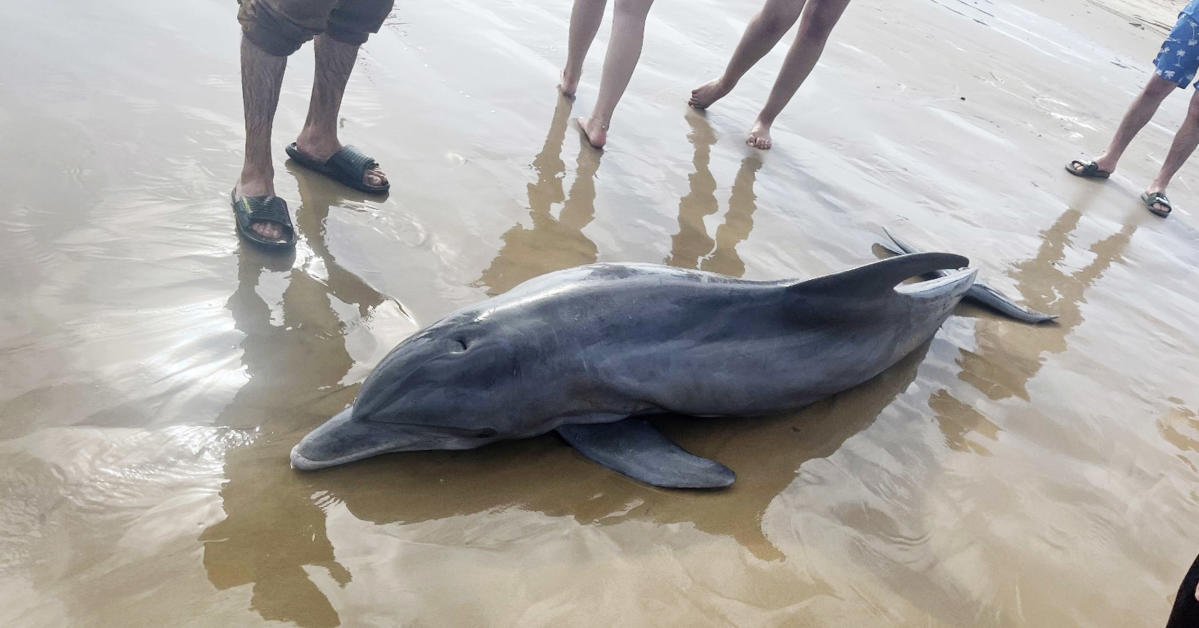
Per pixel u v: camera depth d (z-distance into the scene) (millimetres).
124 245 3482
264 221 3721
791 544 2838
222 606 2252
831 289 3412
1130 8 13000
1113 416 3887
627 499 2918
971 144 6805
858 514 3033
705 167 5395
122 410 2777
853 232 5059
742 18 8133
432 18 6441
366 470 2842
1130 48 10789
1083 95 8602
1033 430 3689
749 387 3363
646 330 3203
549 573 2545
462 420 2959
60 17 5012
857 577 2752
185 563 2352
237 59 5098
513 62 6102
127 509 2473
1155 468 3580
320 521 2586
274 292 3459
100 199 3691
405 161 4605
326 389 3061
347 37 3965
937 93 7660
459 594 2416
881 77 7664
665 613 2479
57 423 2678
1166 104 9109
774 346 3398
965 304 4633
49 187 3672
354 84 5227
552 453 3111
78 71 4547
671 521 2844
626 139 5492
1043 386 4012
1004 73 8609
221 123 4441
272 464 2744
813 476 3188
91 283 3252
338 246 3834
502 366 2982
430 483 2844
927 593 2746
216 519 2504
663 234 4547
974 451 3480
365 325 3398
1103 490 3391
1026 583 2857
